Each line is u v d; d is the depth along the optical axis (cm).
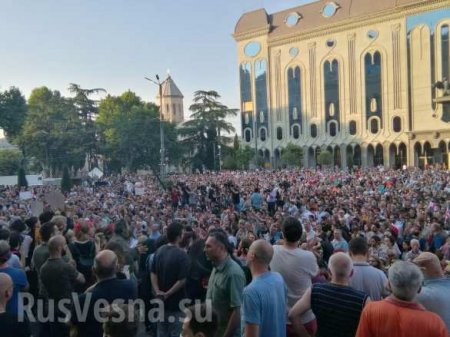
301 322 486
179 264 671
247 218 1616
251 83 8594
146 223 1576
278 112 8288
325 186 3322
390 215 1731
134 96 9425
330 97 7694
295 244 571
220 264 529
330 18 7656
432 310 443
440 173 4084
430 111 6600
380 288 527
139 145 6919
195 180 4856
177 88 15112
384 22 7069
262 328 462
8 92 6072
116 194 3597
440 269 467
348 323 442
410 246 1176
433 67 6569
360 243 548
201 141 7894
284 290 492
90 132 8262
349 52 7469
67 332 657
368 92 7281
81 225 815
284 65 8194
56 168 8612
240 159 7631
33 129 8256
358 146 7412
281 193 2969
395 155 7069
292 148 7600
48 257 721
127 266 715
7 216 1709
